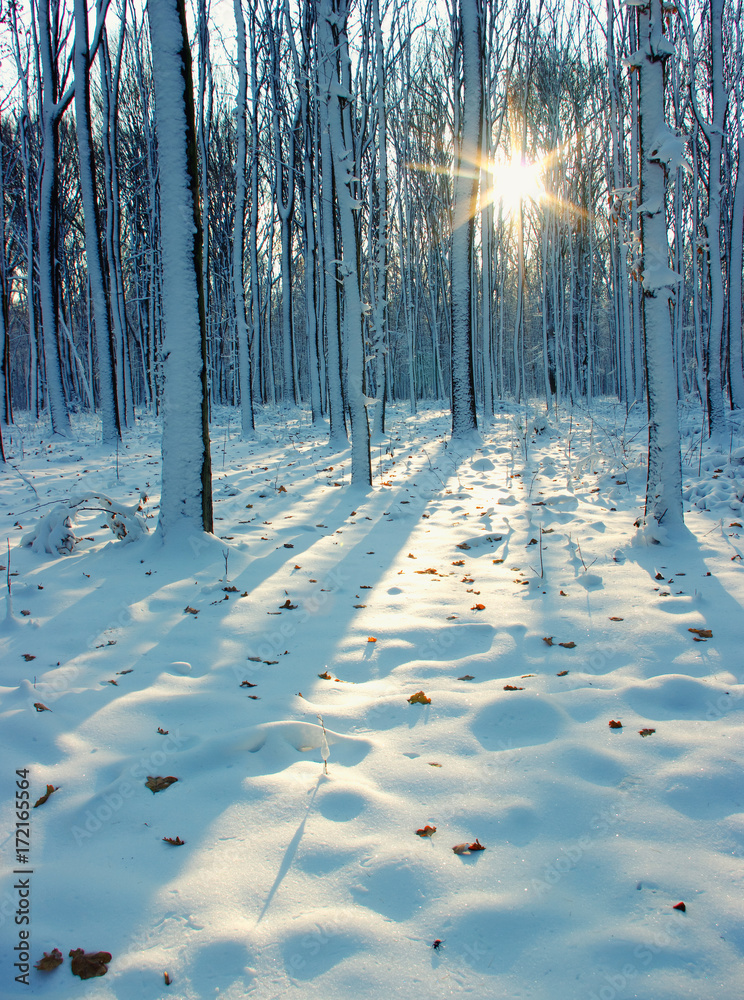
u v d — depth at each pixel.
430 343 35.28
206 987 1.60
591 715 2.87
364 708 3.00
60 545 5.55
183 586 4.67
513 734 2.77
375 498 7.73
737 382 11.38
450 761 2.57
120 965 1.66
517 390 22.86
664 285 5.04
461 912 1.81
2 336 16.94
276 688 3.22
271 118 17.72
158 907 1.85
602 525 5.86
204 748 2.61
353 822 2.21
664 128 4.78
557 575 4.71
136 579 4.83
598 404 22.52
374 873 1.96
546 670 3.33
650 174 4.84
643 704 2.95
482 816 2.22
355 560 5.32
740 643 3.47
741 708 2.86
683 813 2.21
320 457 11.48
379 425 13.83
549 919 1.78
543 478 8.50
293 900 1.86
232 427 17.48
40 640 3.80
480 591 4.50
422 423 17.62
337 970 1.63
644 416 16.61
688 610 3.92
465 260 11.95
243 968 1.65
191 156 5.13
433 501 7.45
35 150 20.84
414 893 1.88
